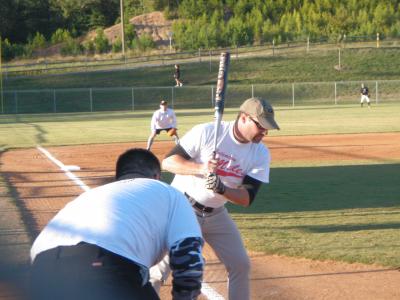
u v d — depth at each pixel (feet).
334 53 307.99
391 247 36.78
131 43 355.36
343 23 353.72
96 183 61.82
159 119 91.71
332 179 63.82
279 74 286.25
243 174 23.50
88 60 315.58
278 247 36.78
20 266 29.09
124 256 14.60
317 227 42.57
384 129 121.08
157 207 15.57
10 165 77.00
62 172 70.28
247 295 24.25
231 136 23.03
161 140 109.60
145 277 15.20
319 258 34.58
